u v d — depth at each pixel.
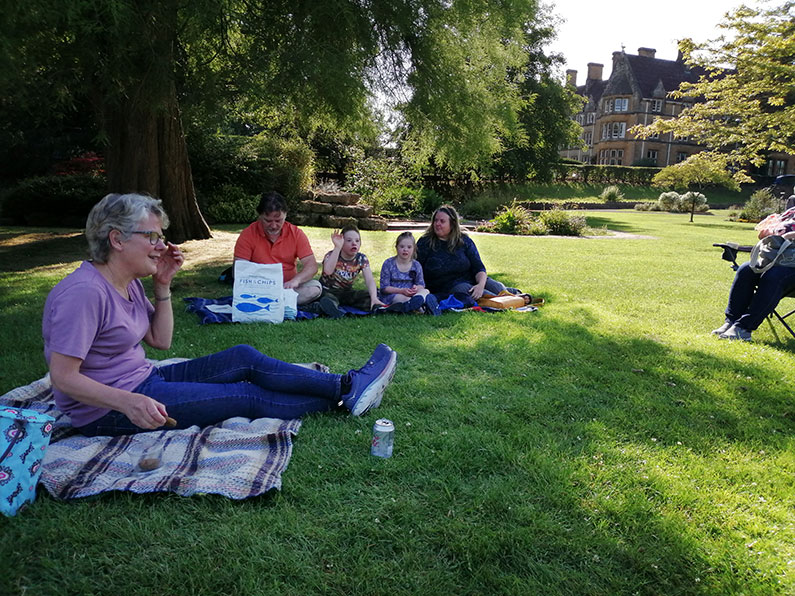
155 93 8.18
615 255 12.49
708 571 2.17
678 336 5.53
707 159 26.53
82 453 2.62
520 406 3.58
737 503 2.62
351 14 8.56
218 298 6.46
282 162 17.22
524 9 10.87
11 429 2.23
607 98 67.88
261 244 5.89
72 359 2.40
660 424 3.42
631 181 49.91
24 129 20.53
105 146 10.15
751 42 22.59
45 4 5.91
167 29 8.18
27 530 2.19
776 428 3.50
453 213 6.66
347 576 2.06
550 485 2.66
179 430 2.88
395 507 2.44
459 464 2.81
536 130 32.62
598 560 2.19
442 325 5.60
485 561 2.16
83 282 2.47
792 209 5.66
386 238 14.28
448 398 3.67
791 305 7.49
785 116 22.45
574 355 4.70
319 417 3.20
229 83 9.03
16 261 8.79
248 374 3.12
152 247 2.59
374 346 4.82
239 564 2.07
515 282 8.55
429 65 10.18
